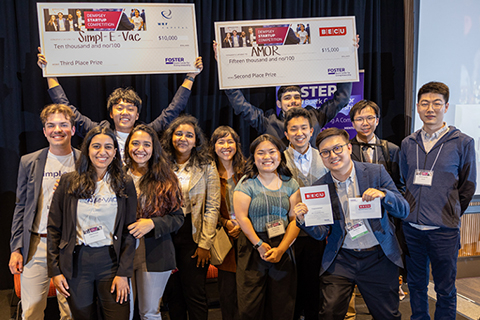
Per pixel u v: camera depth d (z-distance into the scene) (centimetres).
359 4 356
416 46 352
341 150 185
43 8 271
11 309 286
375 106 255
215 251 224
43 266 215
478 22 362
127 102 261
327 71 306
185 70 295
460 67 363
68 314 224
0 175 314
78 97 328
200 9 337
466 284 337
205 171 232
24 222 212
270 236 204
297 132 238
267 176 212
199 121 349
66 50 276
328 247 204
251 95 354
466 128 368
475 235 370
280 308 207
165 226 199
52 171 217
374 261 193
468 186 230
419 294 247
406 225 248
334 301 193
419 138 246
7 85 309
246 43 300
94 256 183
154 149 207
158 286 207
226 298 231
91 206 183
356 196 194
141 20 286
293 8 351
